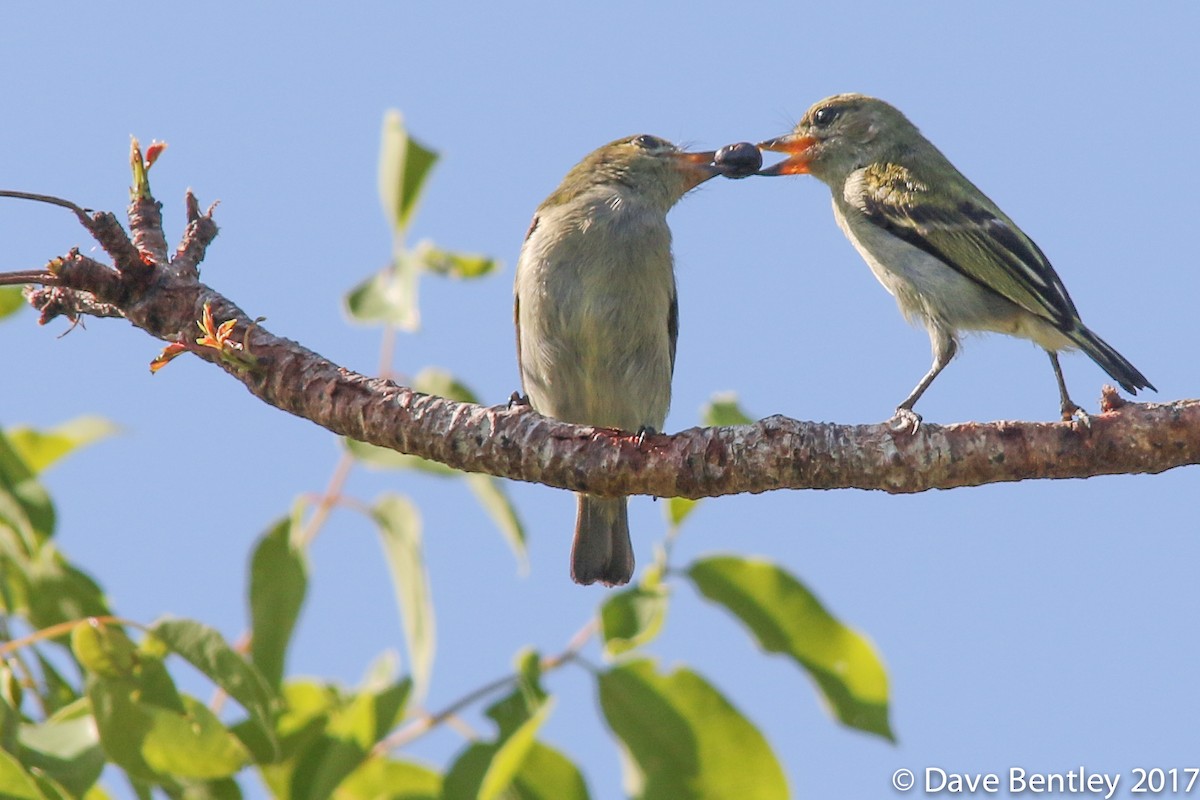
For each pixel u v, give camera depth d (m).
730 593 8.41
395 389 8.02
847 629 8.38
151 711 7.23
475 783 7.44
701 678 7.89
